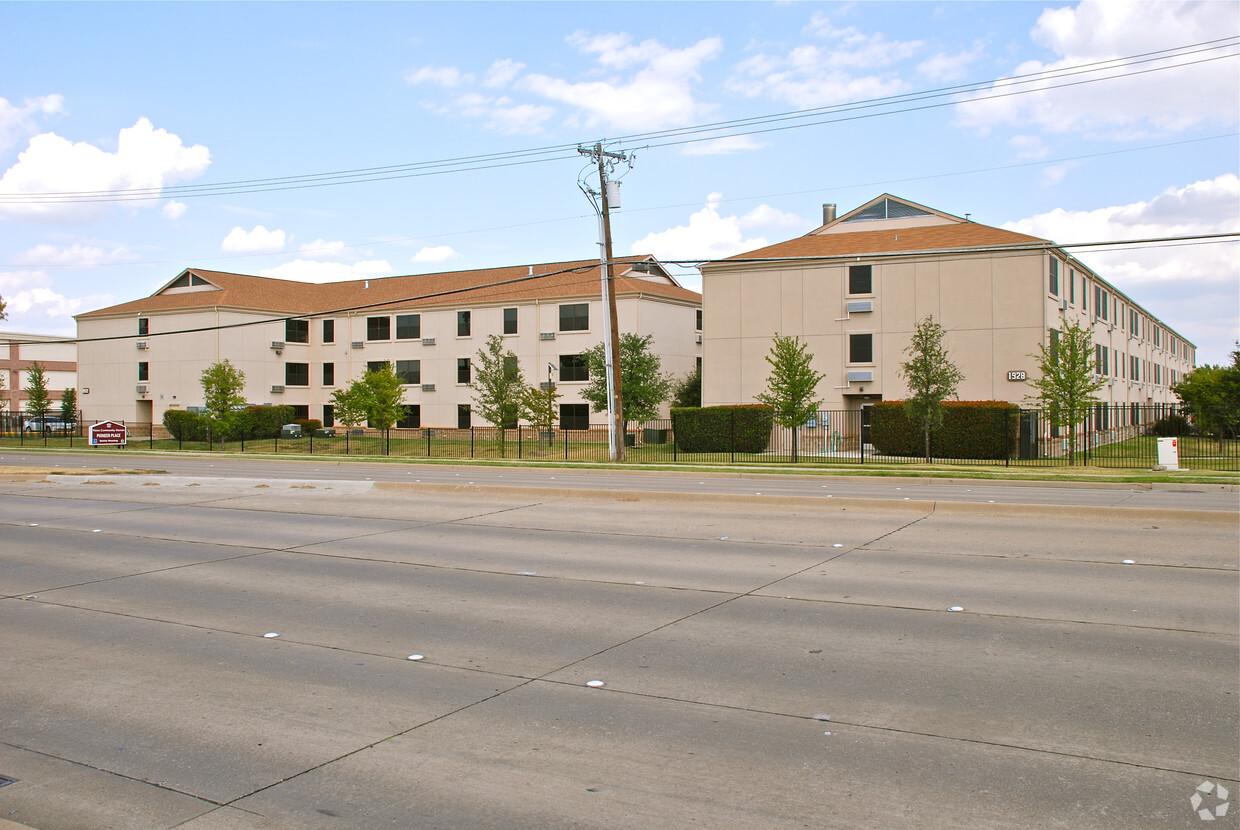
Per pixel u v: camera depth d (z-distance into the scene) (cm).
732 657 750
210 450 4653
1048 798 479
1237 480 2352
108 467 3262
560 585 1055
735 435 4084
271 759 550
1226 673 687
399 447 4725
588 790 498
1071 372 3189
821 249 4281
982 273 3903
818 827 451
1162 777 504
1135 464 3114
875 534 1390
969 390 3906
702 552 1262
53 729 605
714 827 454
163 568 1188
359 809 480
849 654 754
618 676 704
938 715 606
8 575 1152
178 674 725
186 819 473
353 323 5978
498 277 5906
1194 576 1054
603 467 3077
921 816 461
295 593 1029
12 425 7006
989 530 1416
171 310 5894
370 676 714
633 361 4703
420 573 1139
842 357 4153
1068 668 705
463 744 568
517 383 4231
